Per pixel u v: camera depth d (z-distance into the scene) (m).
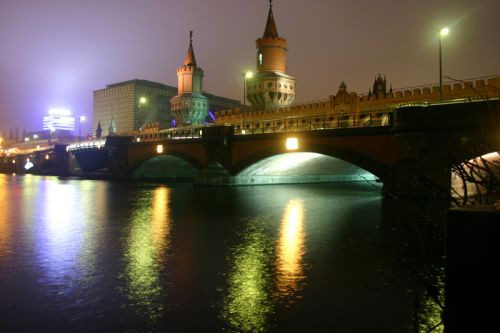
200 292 12.91
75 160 109.19
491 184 5.79
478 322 4.18
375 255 17.23
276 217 28.33
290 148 47.56
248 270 15.26
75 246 19.31
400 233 21.84
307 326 10.47
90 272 15.09
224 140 55.97
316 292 12.84
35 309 11.66
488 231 4.14
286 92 87.44
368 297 12.34
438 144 33.00
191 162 62.56
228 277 14.43
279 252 18.03
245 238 21.12
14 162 144.12
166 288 13.33
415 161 33.88
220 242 20.14
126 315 11.21
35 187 60.25
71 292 12.98
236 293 12.84
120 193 48.38
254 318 10.98
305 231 22.98
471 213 4.23
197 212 30.95
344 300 12.12
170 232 22.81
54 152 118.19
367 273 14.71
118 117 187.12
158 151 70.50
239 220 27.06
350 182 71.19
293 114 67.81
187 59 106.56
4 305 11.95
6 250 18.52
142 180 79.00
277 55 89.06
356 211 31.17
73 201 39.38
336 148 42.78
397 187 34.84
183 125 103.69
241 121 78.94
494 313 4.11
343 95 60.12
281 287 13.35
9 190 54.06
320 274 14.68
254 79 87.81
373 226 24.36
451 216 4.35
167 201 38.81
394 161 38.03
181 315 11.19
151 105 184.88
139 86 181.50
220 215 29.31
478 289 4.19
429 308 11.37
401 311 11.25
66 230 23.48
